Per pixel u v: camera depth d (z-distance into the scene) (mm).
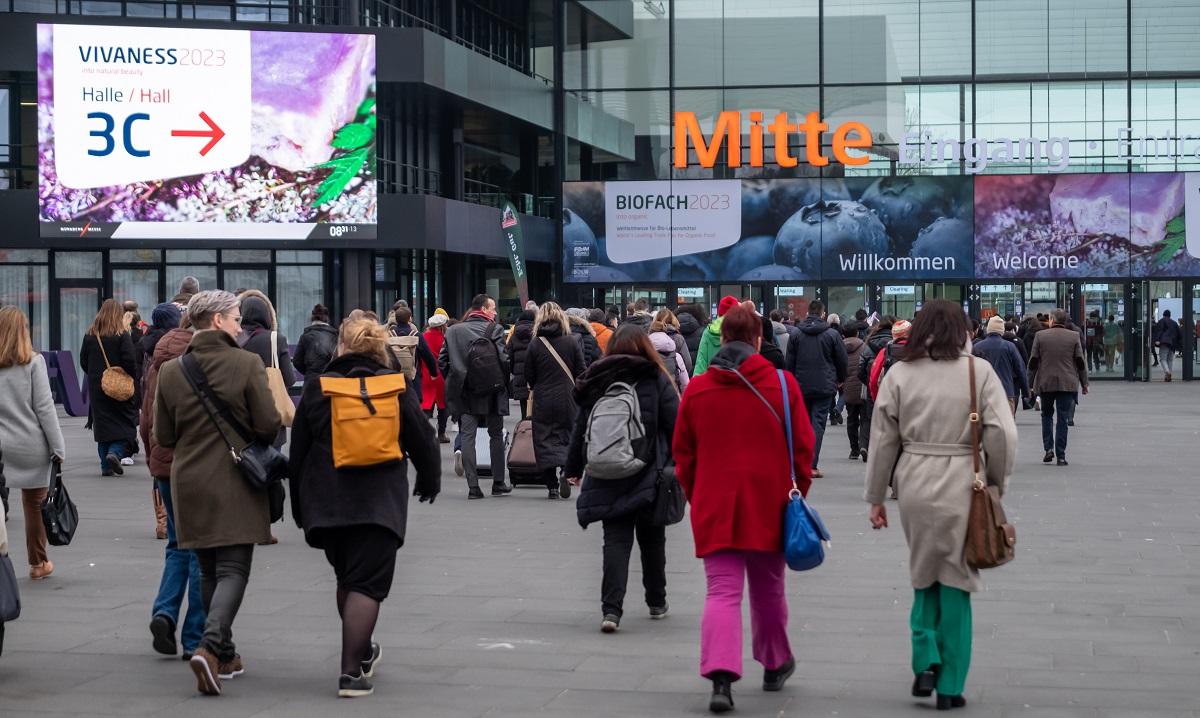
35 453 8805
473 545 10625
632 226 34969
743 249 34719
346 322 6574
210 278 29906
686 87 35000
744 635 7477
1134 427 21875
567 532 11328
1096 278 34188
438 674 6551
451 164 34375
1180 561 9695
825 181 34531
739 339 6246
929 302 6047
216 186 28000
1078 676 6434
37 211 27688
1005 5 34375
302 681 6434
